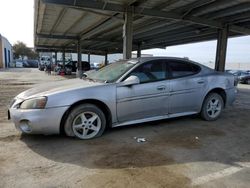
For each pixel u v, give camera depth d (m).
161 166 3.23
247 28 13.66
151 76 4.78
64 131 4.14
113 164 3.27
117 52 38.84
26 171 3.04
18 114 3.91
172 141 4.21
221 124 5.43
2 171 3.03
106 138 4.30
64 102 3.98
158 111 4.85
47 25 16.27
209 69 5.74
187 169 3.16
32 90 4.38
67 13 12.59
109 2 9.74
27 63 59.34
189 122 5.50
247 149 3.90
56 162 3.31
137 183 2.79
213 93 5.65
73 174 2.98
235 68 44.12
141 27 15.26
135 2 9.91
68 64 29.05
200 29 15.08
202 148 3.91
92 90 4.20
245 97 10.83
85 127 4.23
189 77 5.24
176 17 10.96
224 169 3.18
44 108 3.86
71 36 21.05
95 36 20.89
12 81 17.05
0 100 8.42
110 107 4.34
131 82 4.40
